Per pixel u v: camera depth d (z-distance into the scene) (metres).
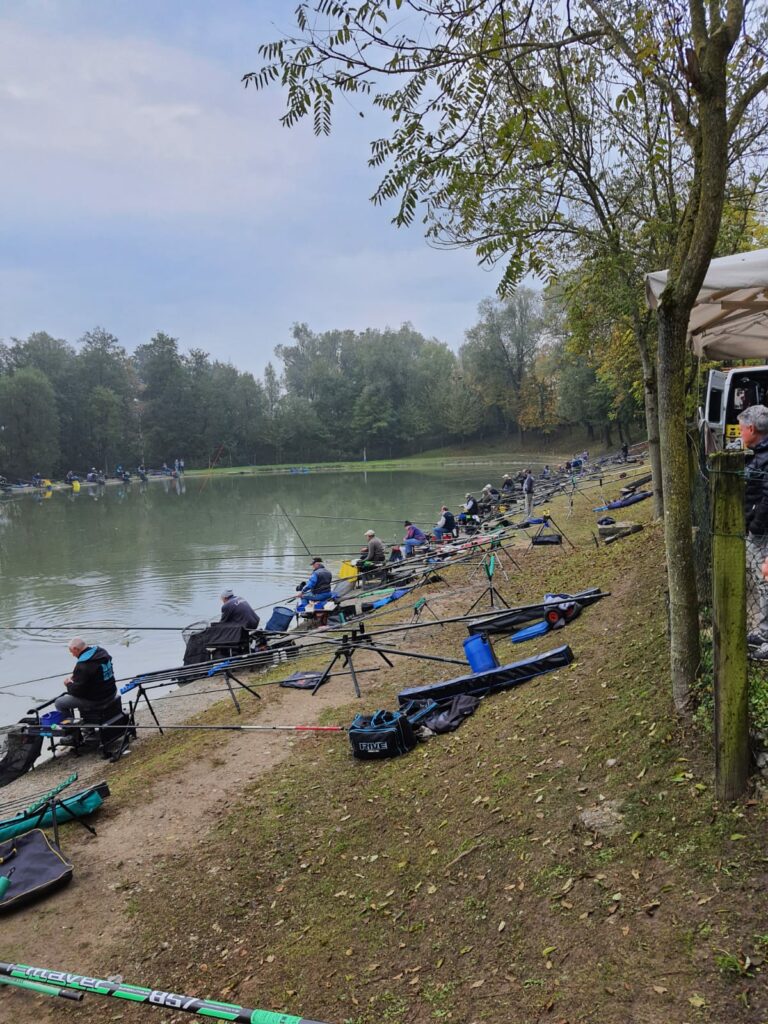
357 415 91.50
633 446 44.66
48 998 4.17
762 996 2.54
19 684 11.65
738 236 9.68
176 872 5.23
